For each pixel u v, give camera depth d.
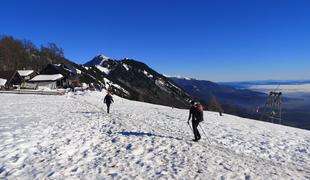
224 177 8.61
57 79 79.31
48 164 9.12
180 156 10.78
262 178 8.77
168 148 12.01
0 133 13.12
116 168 9.05
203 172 8.98
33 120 18.25
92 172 8.56
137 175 8.46
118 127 17.11
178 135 15.91
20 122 17.03
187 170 9.10
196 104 14.05
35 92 53.03
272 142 16.12
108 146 12.01
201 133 17.64
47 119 19.19
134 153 10.98
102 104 40.16
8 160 9.27
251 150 13.63
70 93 58.38
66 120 19.23
